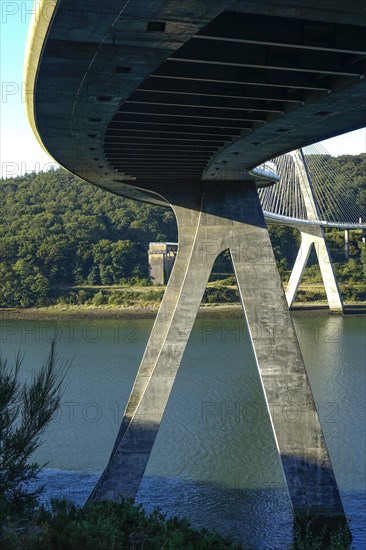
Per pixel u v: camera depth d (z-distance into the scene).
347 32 16.20
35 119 22.25
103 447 37.47
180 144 27.09
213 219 33.31
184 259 36.50
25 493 17.83
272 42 15.88
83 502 30.30
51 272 115.19
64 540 14.42
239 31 15.76
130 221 129.88
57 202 131.75
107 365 60.28
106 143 26.84
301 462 28.95
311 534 25.44
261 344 30.55
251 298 31.44
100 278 118.00
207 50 17.03
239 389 50.12
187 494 31.50
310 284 118.81
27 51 16.80
